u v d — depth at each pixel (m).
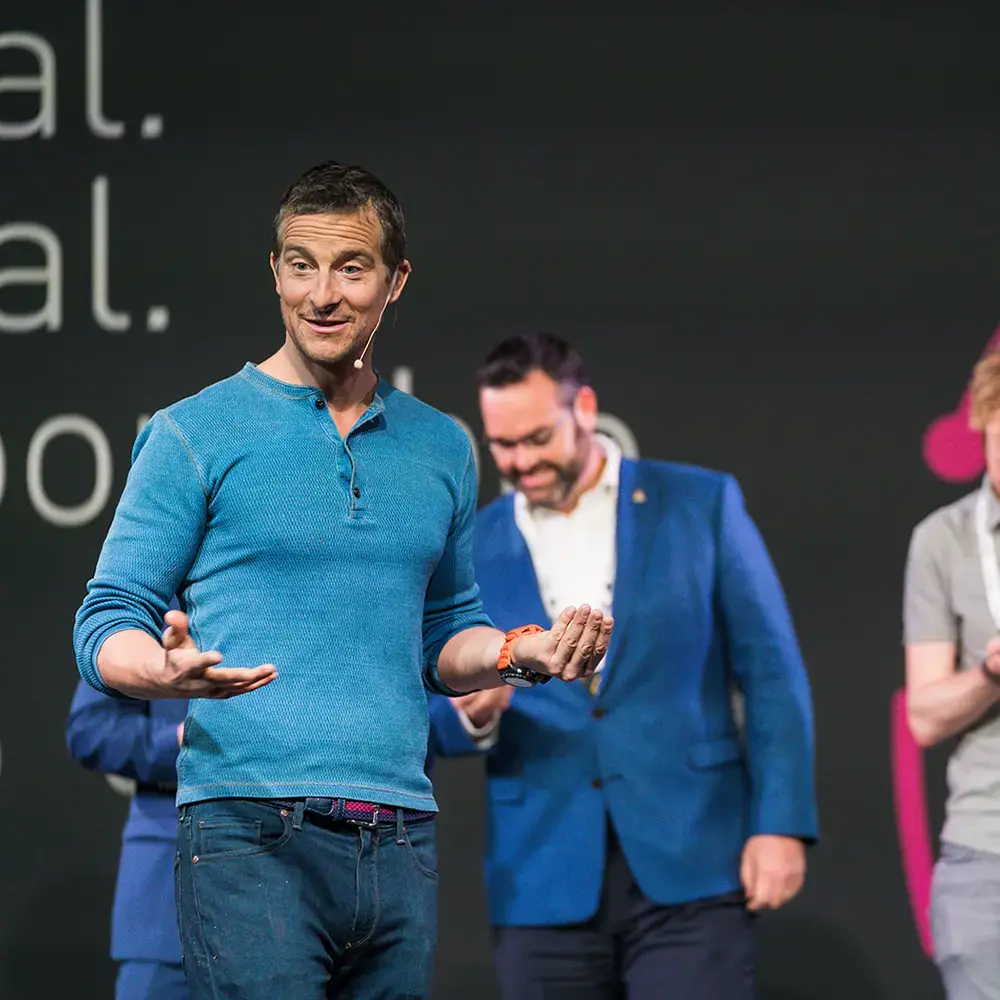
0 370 10.23
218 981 4.96
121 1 10.42
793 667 8.26
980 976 7.72
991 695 7.81
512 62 10.30
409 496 5.37
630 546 8.38
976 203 10.11
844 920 9.68
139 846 7.79
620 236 10.19
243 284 10.27
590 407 8.58
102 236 10.30
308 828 5.05
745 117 10.21
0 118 10.38
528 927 8.07
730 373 10.07
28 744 10.03
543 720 8.17
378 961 5.24
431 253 10.23
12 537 10.16
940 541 8.45
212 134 10.35
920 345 10.04
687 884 7.91
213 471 5.18
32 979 9.86
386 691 5.21
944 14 10.21
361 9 10.38
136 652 4.80
